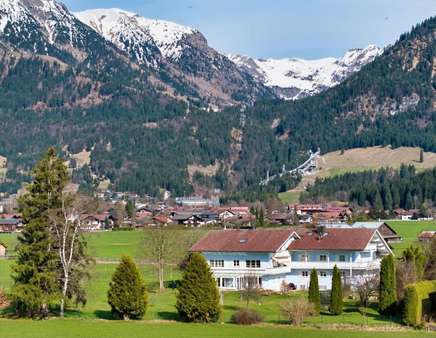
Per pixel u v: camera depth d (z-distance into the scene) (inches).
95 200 5531.5
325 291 5556.1
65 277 4355.3
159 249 6245.1
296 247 5989.2
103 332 3786.9
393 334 3752.5
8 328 3919.8
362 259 5876.0
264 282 5831.7
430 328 4020.7
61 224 4411.9
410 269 4776.1
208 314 4175.7
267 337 3641.7
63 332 3786.9
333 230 6082.7
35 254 4367.6
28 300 4276.6
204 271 4224.9
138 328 3924.7
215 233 6210.6
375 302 4938.5
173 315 4478.3
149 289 5949.8
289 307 4185.5
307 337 3639.3
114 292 4308.6
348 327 4030.5
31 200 4448.8
